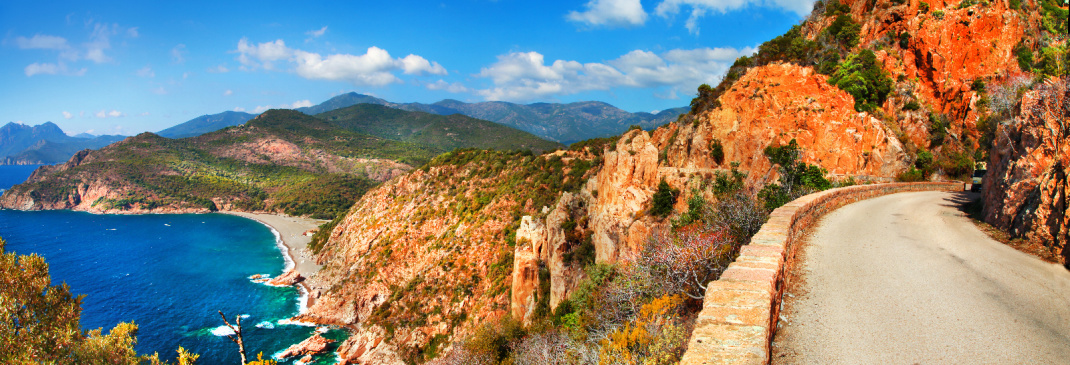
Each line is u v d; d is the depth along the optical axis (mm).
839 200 20984
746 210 14609
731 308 5715
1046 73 38594
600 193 38875
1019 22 42062
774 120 35438
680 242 12664
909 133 38625
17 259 21484
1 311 19984
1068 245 10734
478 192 88688
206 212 199250
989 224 16188
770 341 6102
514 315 47719
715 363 4559
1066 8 47094
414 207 97812
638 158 34938
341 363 62188
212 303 84688
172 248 131250
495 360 33938
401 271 82375
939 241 13398
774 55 43156
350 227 111625
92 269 107562
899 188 29312
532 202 73250
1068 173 11320
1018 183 14484
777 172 25484
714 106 39125
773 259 7723
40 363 20094
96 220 178500
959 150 38250
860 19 47406
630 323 11156
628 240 32125
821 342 6754
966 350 6363
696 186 33312
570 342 17156
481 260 70250
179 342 67688
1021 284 9227
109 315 77812
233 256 121875
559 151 87125
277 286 95375
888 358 6207
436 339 63844
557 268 40750
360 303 79312
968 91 39781
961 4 42781
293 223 173875
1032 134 15438
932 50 41406
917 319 7477
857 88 37781
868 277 9820
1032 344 6500
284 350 65812
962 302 8211
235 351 65438
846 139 34625
